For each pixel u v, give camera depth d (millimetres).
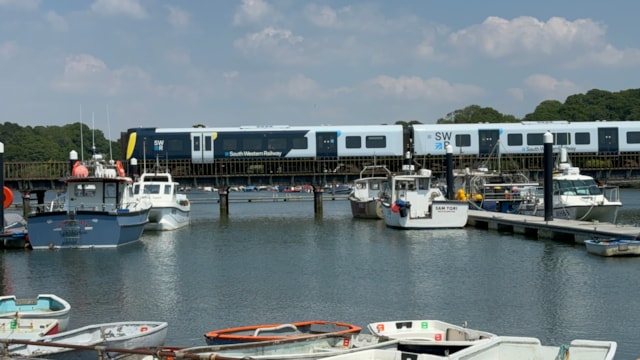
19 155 132375
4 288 26047
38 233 35875
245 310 22000
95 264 31578
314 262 31812
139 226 39656
